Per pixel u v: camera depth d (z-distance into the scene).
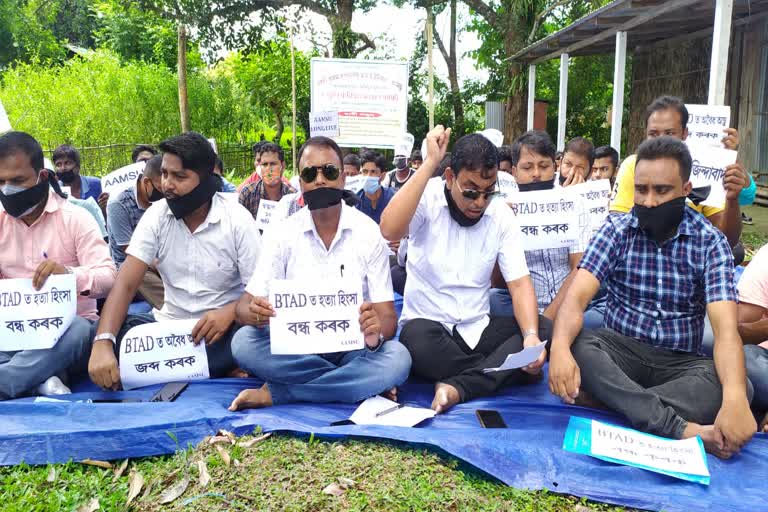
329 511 2.54
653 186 3.27
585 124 23.08
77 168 7.09
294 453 2.94
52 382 3.64
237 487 2.71
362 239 3.71
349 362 3.54
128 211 5.39
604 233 3.51
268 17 20.00
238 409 3.37
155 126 18.22
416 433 3.02
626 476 2.76
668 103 4.37
